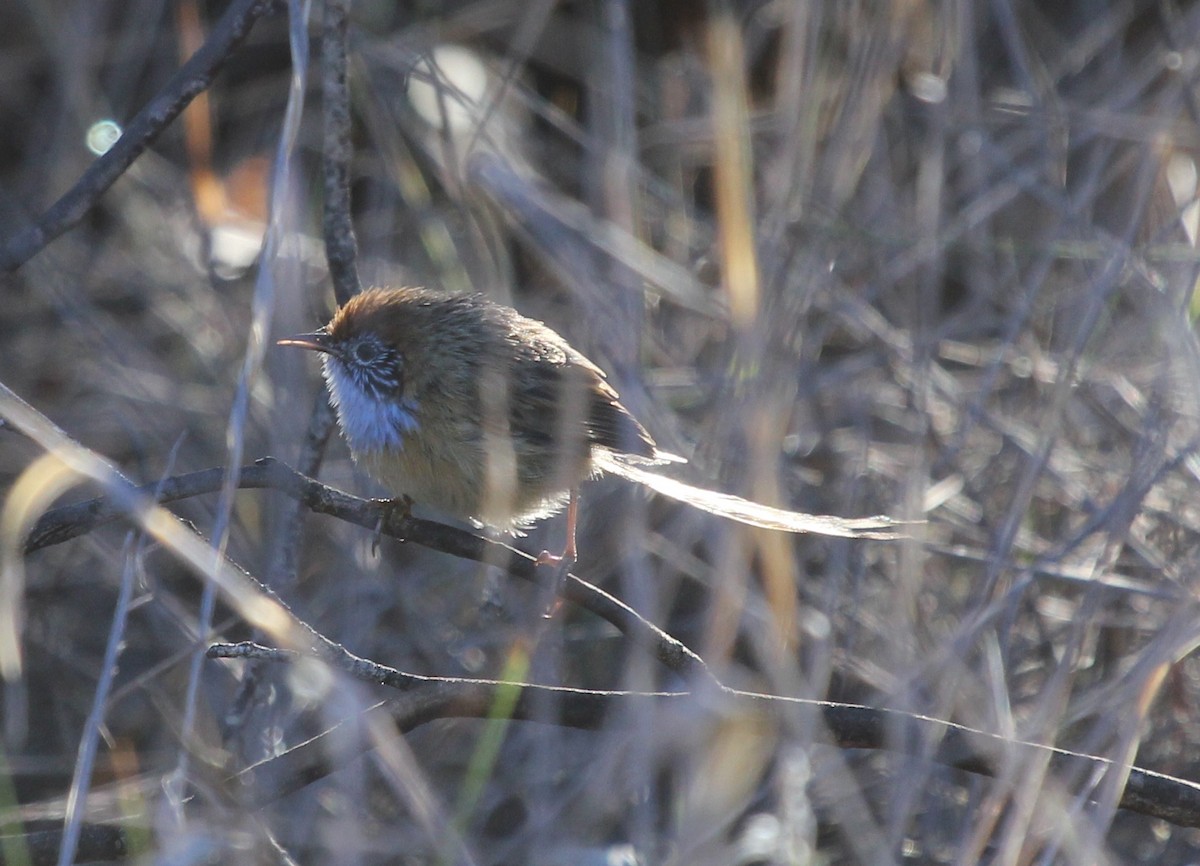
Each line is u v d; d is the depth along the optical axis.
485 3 14.59
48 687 11.23
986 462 11.33
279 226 7.33
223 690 10.64
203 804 7.19
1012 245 11.20
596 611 7.74
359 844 8.40
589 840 9.26
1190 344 9.59
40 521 7.33
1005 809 8.52
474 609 11.14
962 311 12.38
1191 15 11.73
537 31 12.17
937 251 11.12
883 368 11.90
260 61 14.69
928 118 12.08
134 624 11.37
